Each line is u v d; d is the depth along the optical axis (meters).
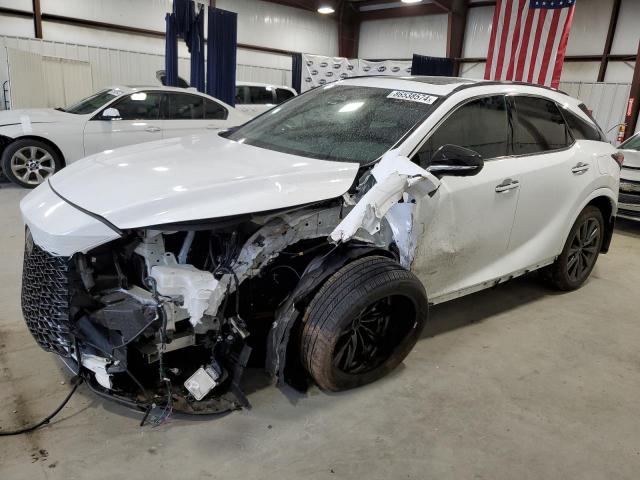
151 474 1.97
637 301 4.06
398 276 2.42
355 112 3.05
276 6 16.97
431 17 17.16
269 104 11.66
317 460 2.11
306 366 2.44
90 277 2.07
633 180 6.01
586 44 13.68
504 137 3.15
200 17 9.58
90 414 2.29
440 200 2.63
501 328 3.43
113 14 13.34
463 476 2.07
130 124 7.23
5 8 11.70
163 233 2.17
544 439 2.33
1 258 4.09
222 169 2.42
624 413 2.57
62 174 2.57
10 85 9.87
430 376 2.80
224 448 2.14
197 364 2.43
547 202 3.41
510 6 8.58
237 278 2.17
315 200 2.26
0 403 2.31
